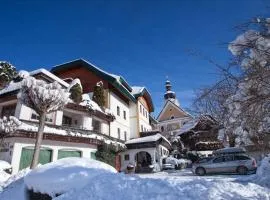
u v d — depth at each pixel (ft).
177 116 186.19
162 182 24.25
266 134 21.58
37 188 26.48
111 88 106.01
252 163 64.95
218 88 22.34
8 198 29.43
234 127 22.30
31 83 53.47
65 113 84.33
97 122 95.04
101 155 83.20
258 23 19.11
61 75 113.09
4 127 56.44
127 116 120.26
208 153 116.88
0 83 103.04
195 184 24.63
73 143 75.36
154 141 100.53
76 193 23.30
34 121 68.18
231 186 26.03
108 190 22.80
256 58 18.60
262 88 18.95
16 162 61.52
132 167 92.38
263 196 24.41
